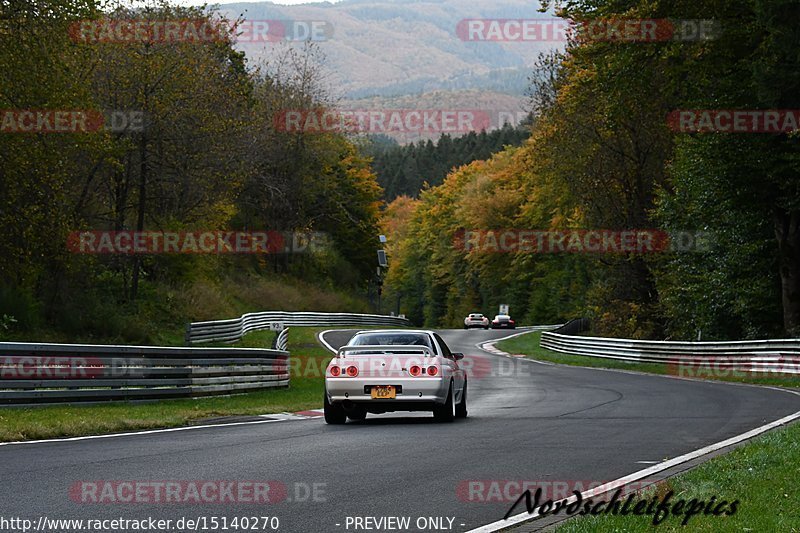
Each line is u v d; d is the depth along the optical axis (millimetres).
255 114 195250
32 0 104812
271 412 64938
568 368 135625
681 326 152625
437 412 56812
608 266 184375
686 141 129500
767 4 100875
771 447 39062
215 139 158250
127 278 157750
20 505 27766
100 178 143625
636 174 173250
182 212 168500
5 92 103125
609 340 149750
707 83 114688
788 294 120688
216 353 75625
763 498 27266
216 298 178875
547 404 72438
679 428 51969
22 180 107000
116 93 146625
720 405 68125
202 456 39531
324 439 46938
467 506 28391
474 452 41312
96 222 149000
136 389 66062
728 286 130125
